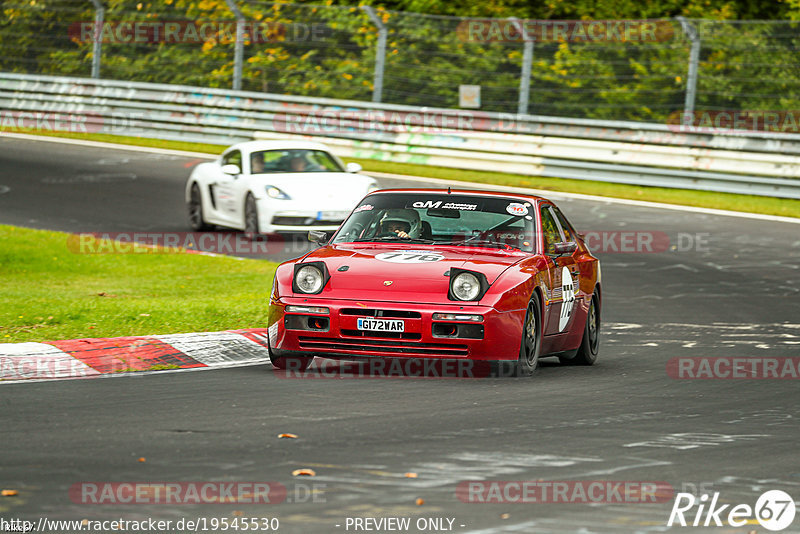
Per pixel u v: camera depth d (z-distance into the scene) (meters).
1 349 32.31
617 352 38.47
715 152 83.81
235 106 99.38
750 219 73.62
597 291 38.22
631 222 71.75
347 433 23.77
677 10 121.06
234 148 67.25
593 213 74.38
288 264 32.56
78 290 47.84
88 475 19.97
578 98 111.19
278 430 23.95
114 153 95.50
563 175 88.00
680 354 37.75
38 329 36.97
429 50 113.44
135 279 51.59
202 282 50.81
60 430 23.75
